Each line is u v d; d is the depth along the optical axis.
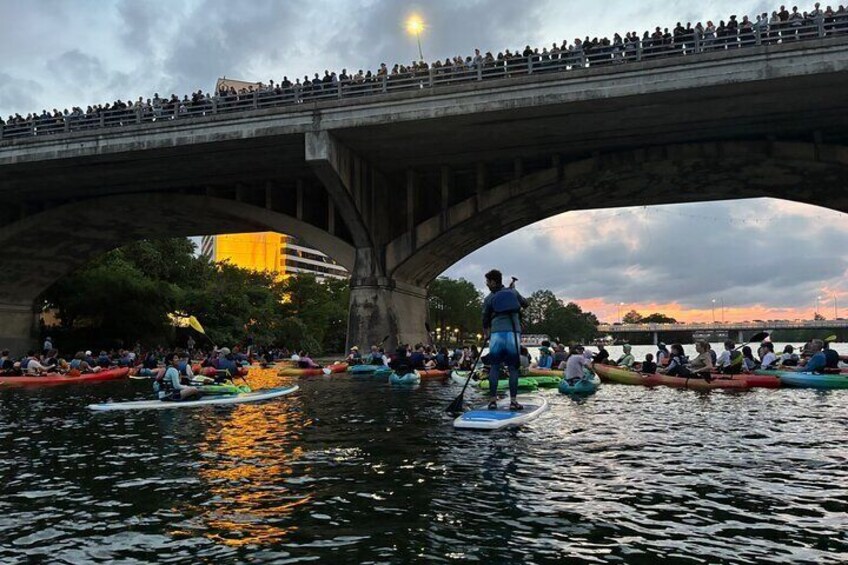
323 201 34.19
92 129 27.86
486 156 28.69
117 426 10.44
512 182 28.56
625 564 3.81
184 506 5.25
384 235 31.30
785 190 29.94
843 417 10.38
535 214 33.09
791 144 24.78
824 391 15.66
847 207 30.94
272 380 23.03
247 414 11.84
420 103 24.09
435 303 104.81
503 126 24.84
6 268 39.78
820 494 5.35
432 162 29.73
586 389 15.32
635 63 21.62
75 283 45.25
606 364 20.72
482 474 6.16
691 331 129.50
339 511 4.98
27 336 44.28
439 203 33.06
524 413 9.80
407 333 32.81
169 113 28.94
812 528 4.45
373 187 30.16
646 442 7.88
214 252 131.62
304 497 5.43
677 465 6.50
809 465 6.49
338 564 3.88
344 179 27.00
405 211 32.66
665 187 30.31
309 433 9.15
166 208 33.59
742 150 25.33
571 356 15.98
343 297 85.19
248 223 35.72
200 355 42.22
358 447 7.83
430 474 6.20
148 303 45.44
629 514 4.81
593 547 4.11
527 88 22.83
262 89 28.31
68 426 10.54
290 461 7.02
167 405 13.34
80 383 23.12
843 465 6.50
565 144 26.89
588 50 23.03
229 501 5.36
